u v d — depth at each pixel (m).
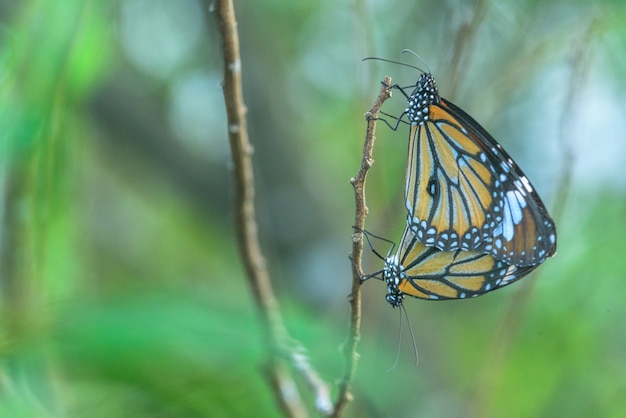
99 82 0.73
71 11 0.62
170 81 0.81
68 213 0.62
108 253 0.85
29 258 0.61
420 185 0.65
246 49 0.79
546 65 0.73
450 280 0.65
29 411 0.43
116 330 0.36
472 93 0.75
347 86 0.82
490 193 0.65
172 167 0.80
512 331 0.70
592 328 0.76
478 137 0.65
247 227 0.65
